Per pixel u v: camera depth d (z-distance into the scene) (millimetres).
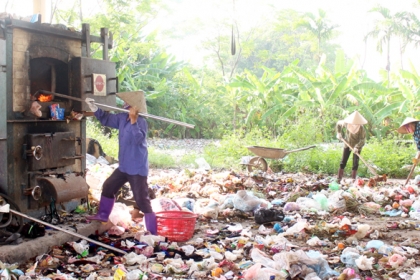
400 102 21891
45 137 6133
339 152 14273
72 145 6676
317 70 24609
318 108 22094
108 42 7340
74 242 5719
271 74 26000
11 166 5848
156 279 4922
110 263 5367
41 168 6105
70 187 6254
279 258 5148
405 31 34344
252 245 5980
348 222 6984
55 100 6559
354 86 22625
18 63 5852
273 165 13820
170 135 29516
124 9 23062
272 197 9547
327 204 8438
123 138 6109
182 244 6184
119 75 26047
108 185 6234
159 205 7414
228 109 28250
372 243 6109
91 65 6574
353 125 11305
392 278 5094
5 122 5781
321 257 5266
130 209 7754
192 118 29953
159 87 28516
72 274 4961
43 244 5492
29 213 6121
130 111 6051
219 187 9648
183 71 31312
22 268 5094
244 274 4965
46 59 6523
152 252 5680
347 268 5148
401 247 6160
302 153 14039
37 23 5984
